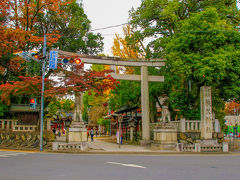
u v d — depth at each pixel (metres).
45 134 18.94
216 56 16.62
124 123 32.25
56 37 21.94
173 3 20.83
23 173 7.43
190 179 6.61
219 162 10.84
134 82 25.72
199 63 17.02
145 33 23.81
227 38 17.78
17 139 19.19
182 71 17.45
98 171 7.84
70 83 17.34
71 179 6.50
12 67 22.34
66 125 19.50
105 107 45.78
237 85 18.34
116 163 10.02
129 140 28.78
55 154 15.04
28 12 21.42
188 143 18.62
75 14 24.47
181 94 22.00
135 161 10.91
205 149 17.92
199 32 17.62
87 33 26.25
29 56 17.89
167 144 18.28
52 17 23.09
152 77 23.06
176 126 20.38
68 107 40.06
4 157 12.26
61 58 18.38
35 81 17.19
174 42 18.86
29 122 24.05
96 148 20.00
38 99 24.70
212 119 20.14
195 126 19.66
